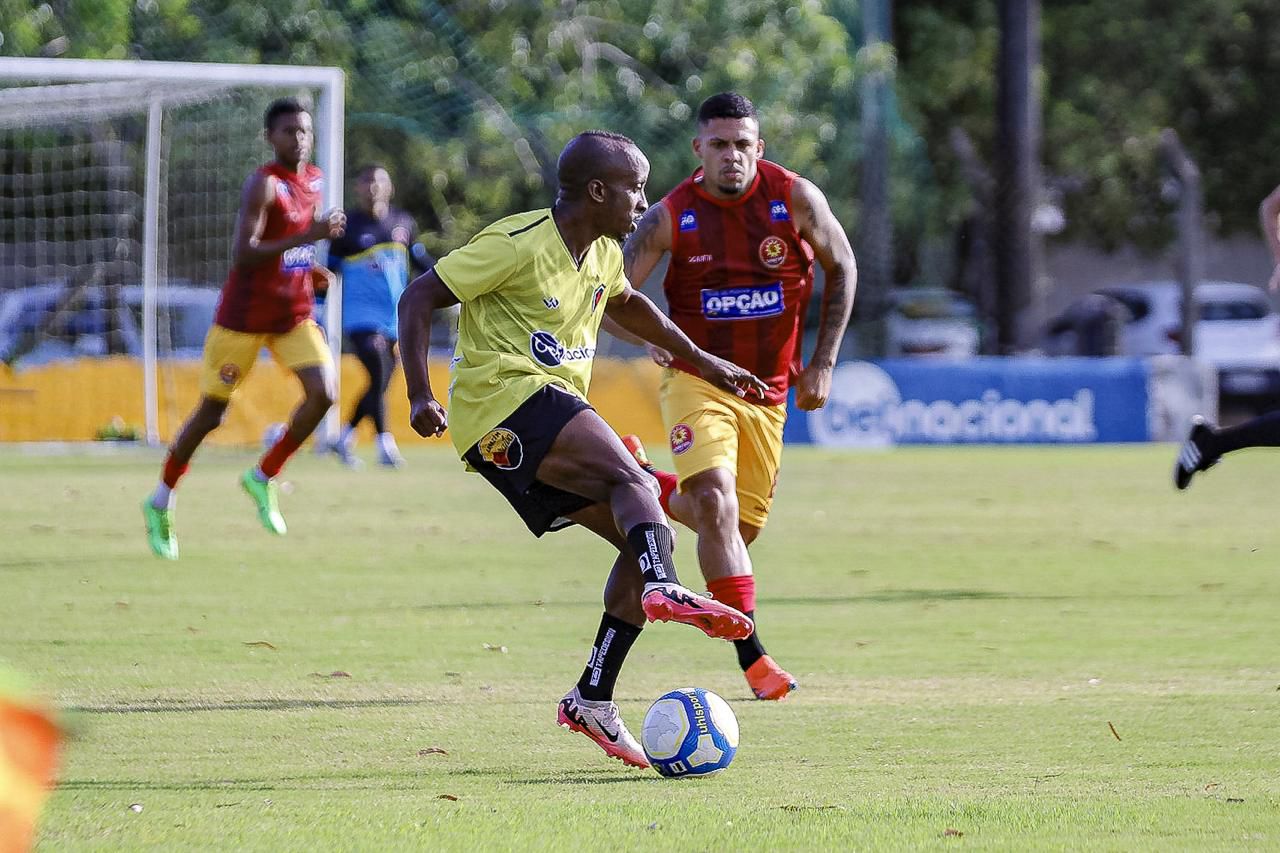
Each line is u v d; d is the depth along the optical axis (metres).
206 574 33.88
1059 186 127.62
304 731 19.05
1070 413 79.31
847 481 59.12
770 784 16.39
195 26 89.94
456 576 34.22
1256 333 107.94
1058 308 134.38
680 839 13.98
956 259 122.12
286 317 36.91
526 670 23.48
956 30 119.50
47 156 78.75
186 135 74.69
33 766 6.77
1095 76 122.56
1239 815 14.84
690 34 98.56
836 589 32.78
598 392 75.38
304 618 28.17
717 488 22.52
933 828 14.38
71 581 32.47
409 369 17.80
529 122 96.94
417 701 21.05
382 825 14.45
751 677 21.44
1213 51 123.44
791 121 97.12
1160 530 44.25
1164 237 128.62
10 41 83.12
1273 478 62.25
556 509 18.03
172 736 18.66
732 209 23.59
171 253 78.38
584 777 16.78
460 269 17.86
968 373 78.81
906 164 111.81
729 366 19.98
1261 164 125.50
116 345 75.88
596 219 18.31
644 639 26.69
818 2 99.19
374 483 55.84
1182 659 24.61
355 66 95.19
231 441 69.56
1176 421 80.06
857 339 101.19
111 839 13.88
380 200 60.03
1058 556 38.47
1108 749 18.12
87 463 63.75
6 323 73.50
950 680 22.84
